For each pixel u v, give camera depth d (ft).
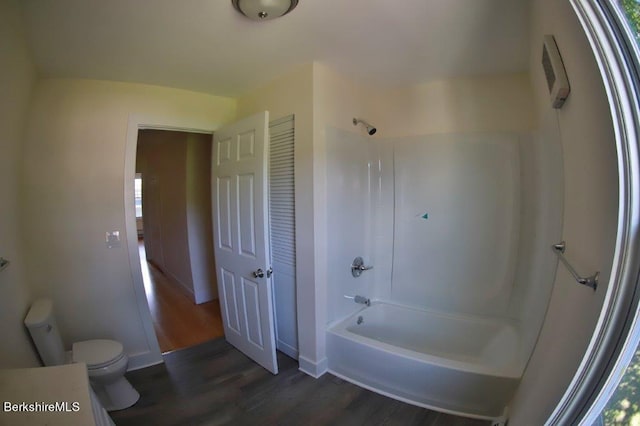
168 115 7.47
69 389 2.77
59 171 6.39
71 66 5.92
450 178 7.37
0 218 4.72
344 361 6.70
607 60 1.95
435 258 7.72
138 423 5.50
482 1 4.06
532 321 5.59
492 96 6.77
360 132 7.82
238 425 5.40
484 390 5.26
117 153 6.89
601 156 2.26
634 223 1.85
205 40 5.09
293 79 6.59
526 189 6.46
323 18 4.47
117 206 6.95
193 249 11.63
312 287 6.64
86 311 6.77
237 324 7.89
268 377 6.79
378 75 6.91
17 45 4.71
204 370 7.15
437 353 7.45
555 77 3.27
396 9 4.25
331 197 6.93
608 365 2.00
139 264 7.29
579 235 2.95
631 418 2.02
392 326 8.14
